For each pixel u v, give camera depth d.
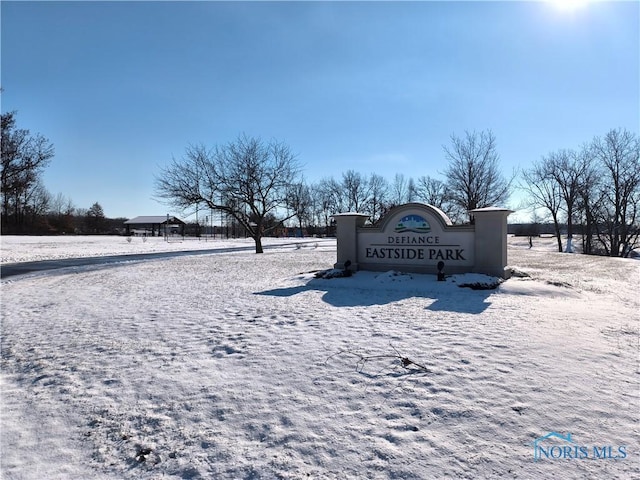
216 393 3.90
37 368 4.69
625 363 4.43
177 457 2.94
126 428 3.34
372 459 2.82
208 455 2.94
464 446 2.93
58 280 12.62
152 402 3.77
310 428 3.24
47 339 5.82
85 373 4.49
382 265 12.48
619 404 3.47
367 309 7.41
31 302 8.82
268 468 2.77
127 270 15.36
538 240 59.78
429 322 6.32
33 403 3.81
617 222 38.25
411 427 3.20
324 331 5.86
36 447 3.11
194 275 13.50
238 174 28.11
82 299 9.09
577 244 50.56
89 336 5.93
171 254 25.98
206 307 7.88
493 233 10.97
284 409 3.55
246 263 18.12
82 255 24.12
